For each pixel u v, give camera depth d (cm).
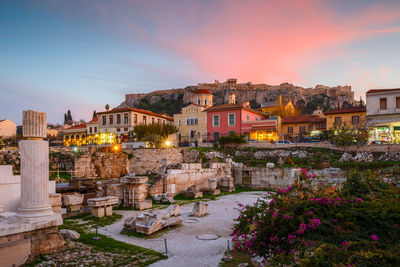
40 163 966
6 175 1245
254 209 851
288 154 4166
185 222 1505
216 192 2745
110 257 947
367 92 4378
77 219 1558
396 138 3969
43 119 991
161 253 1005
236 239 922
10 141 4884
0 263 798
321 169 2997
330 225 655
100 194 1995
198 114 6391
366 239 626
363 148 3800
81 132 7181
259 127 5731
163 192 2470
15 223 902
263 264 766
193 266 881
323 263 560
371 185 845
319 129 5681
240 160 4297
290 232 705
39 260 886
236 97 19062
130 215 1694
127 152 4341
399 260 527
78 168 3381
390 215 648
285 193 830
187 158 4759
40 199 958
